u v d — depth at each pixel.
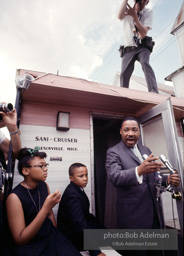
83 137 3.27
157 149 2.99
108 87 2.91
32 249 1.30
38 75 2.50
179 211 2.16
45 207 1.33
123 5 3.83
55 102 3.13
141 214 1.80
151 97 3.21
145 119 3.25
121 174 1.65
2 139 1.67
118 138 4.75
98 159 5.23
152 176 1.97
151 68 3.82
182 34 7.21
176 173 1.92
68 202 2.03
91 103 3.20
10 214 1.32
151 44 3.90
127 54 4.07
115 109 3.54
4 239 1.29
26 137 2.89
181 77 7.00
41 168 1.56
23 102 3.03
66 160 3.03
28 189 1.53
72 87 2.61
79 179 2.31
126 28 4.12
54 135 3.07
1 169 1.41
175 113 3.96
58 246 1.47
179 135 4.36
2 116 1.59
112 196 4.25
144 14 4.04
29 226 1.26
